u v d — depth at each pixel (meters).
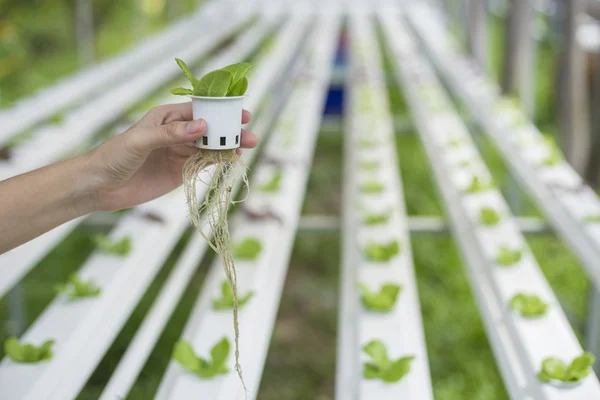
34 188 1.45
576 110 4.24
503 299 2.13
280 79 5.40
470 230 2.71
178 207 2.83
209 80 1.33
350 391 1.77
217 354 1.74
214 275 2.28
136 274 2.32
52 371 1.75
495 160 4.97
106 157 1.43
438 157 3.61
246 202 2.85
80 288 2.09
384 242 2.52
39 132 3.62
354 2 8.52
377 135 3.78
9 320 3.01
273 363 2.97
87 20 7.28
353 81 5.02
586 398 1.65
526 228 3.22
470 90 4.90
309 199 4.53
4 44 7.07
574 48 4.18
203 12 8.23
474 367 2.89
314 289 3.55
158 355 2.88
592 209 2.82
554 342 1.88
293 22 7.64
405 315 2.00
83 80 4.98
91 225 3.43
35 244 2.50
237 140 1.41
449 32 7.21
